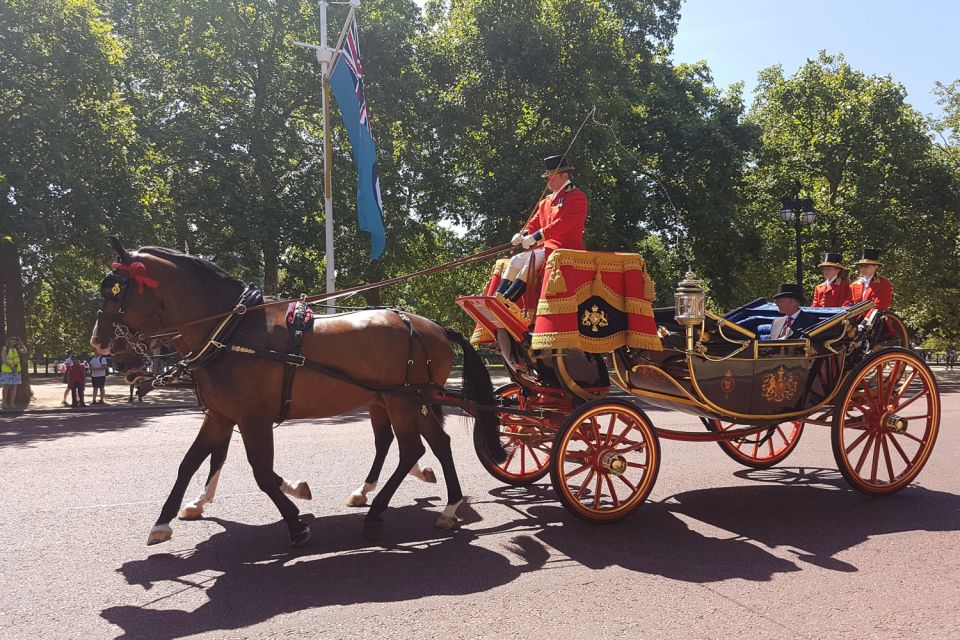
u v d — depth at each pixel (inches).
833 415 258.4
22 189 669.3
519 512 244.2
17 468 313.3
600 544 208.4
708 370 245.3
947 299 1302.9
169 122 900.0
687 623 152.2
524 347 244.7
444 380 244.4
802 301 280.8
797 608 160.4
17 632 148.7
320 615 156.9
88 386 1012.5
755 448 315.0
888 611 158.6
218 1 888.3
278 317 217.0
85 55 721.6
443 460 232.2
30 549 201.6
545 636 145.9
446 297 1429.6
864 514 241.4
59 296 992.9
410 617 155.6
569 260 226.4
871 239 1087.6
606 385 247.8
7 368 698.8
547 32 834.8
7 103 700.0
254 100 932.6
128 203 746.2
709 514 241.6
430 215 962.7
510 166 829.2
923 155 1136.8
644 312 236.8
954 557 196.1
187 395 851.4
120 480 287.6
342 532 220.1
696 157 956.0
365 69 877.8
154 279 207.3
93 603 164.1
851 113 1125.1
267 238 854.5
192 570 185.8
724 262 1028.5
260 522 229.6
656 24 1069.8
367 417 506.0
